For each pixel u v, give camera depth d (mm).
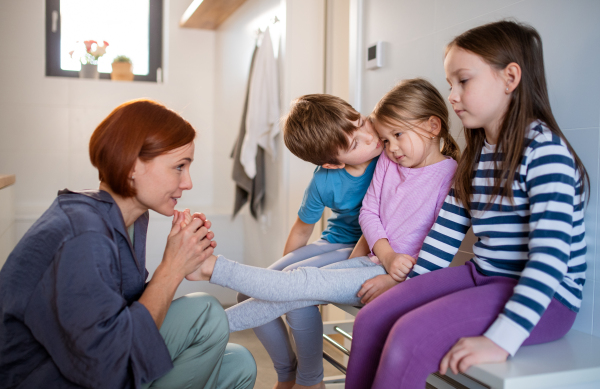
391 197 1239
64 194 840
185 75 3557
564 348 857
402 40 1586
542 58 951
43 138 3219
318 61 2348
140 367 767
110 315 737
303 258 1418
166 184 884
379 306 972
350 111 1257
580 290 925
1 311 751
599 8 962
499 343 769
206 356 927
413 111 1124
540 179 845
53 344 740
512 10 1163
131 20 3477
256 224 2783
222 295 2840
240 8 3018
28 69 3172
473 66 922
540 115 932
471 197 1021
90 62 3279
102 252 767
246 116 2729
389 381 823
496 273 945
